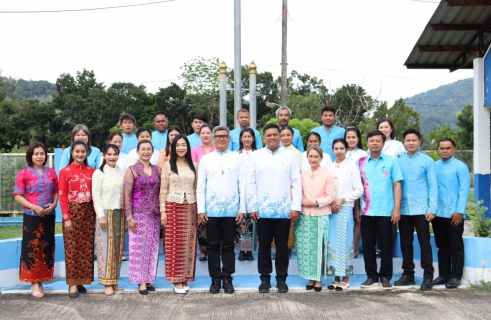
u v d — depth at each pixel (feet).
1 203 42.01
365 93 114.42
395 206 19.49
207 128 22.21
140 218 18.71
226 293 18.88
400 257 23.21
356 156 22.16
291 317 15.96
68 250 18.37
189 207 18.99
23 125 108.78
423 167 19.70
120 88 113.80
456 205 19.66
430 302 17.62
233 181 19.04
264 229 19.06
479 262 19.65
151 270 18.95
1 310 16.79
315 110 102.68
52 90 248.73
